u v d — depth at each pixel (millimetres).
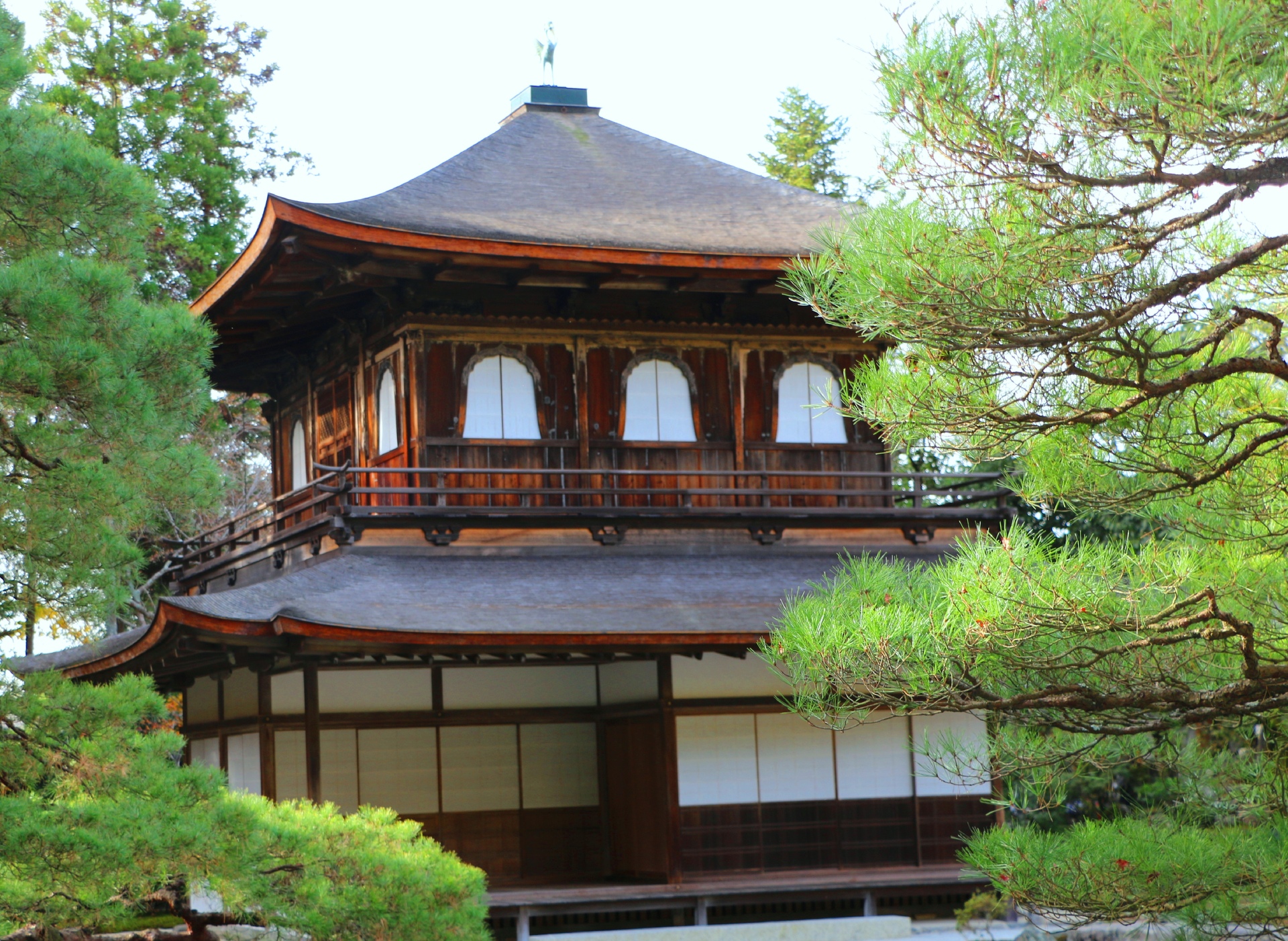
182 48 34125
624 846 19344
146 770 11078
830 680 8570
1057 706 9125
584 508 20031
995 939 17500
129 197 11773
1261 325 9516
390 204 20469
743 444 21688
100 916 11102
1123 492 9688
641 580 19375
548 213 21531
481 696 19266
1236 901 8891
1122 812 24094
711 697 18672
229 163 34000
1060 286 8102
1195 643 9281
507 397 20641
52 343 10820
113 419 11055
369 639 16094
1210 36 6738
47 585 11695
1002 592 8125
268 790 18047
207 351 11844
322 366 23312
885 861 19000
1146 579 8266
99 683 20125
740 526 20891
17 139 11414
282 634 15953
